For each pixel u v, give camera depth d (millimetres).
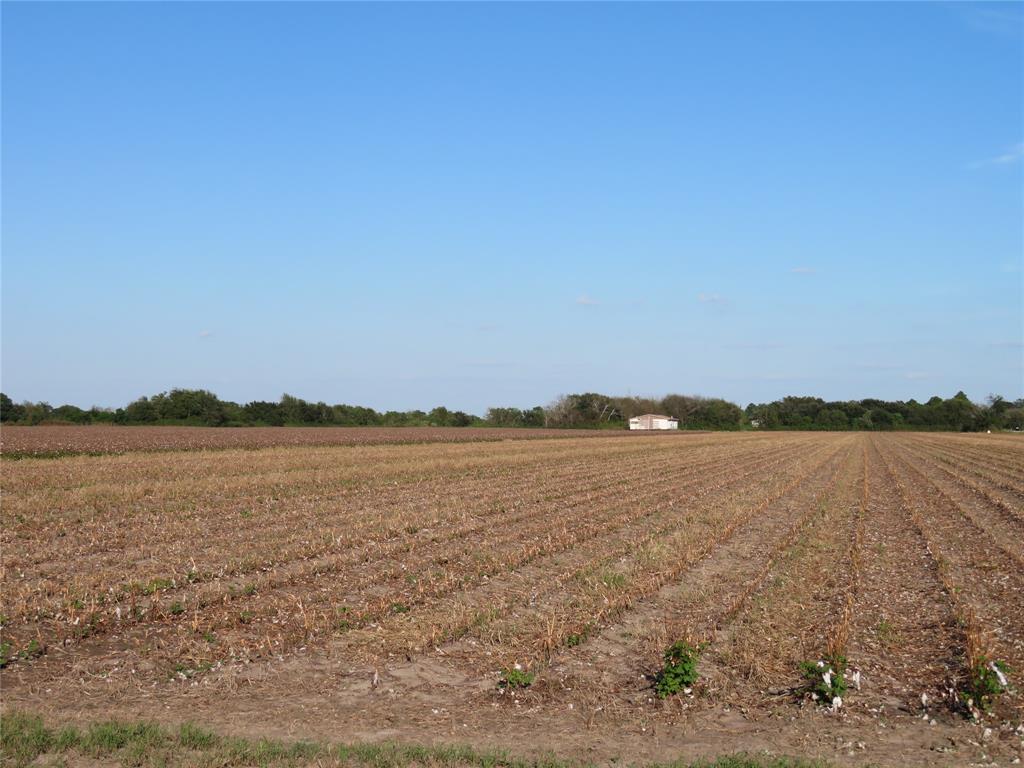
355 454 55156
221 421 130250
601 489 36188
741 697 10641
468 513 26922
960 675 11414
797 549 21359
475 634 13242
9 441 62969
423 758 8531
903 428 188750
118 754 8531
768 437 125750
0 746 8547
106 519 24594
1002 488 39344
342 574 17594
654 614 14750
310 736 9273
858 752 9016
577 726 9695
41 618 13805
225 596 15273
